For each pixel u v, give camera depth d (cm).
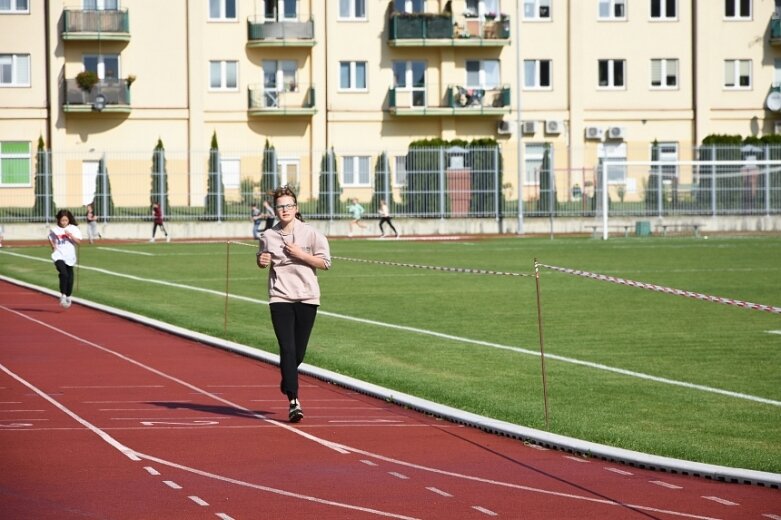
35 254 5241
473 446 1294
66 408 1538
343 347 2166
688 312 2767
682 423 1432
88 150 7094
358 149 6925
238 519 977
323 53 7650
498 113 7712
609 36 7850
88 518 980
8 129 7344
